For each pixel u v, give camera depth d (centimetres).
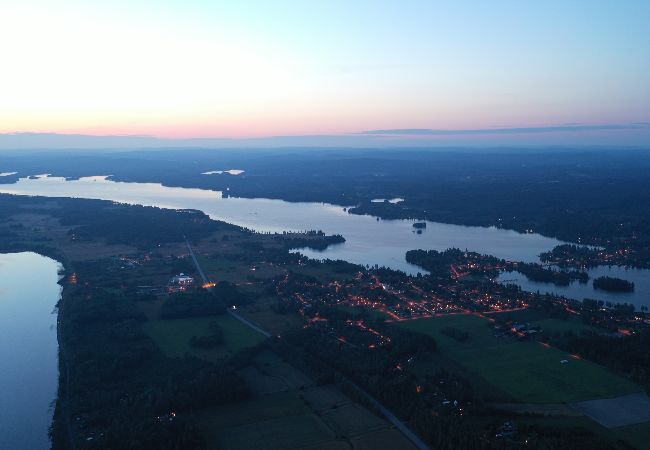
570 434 18875
